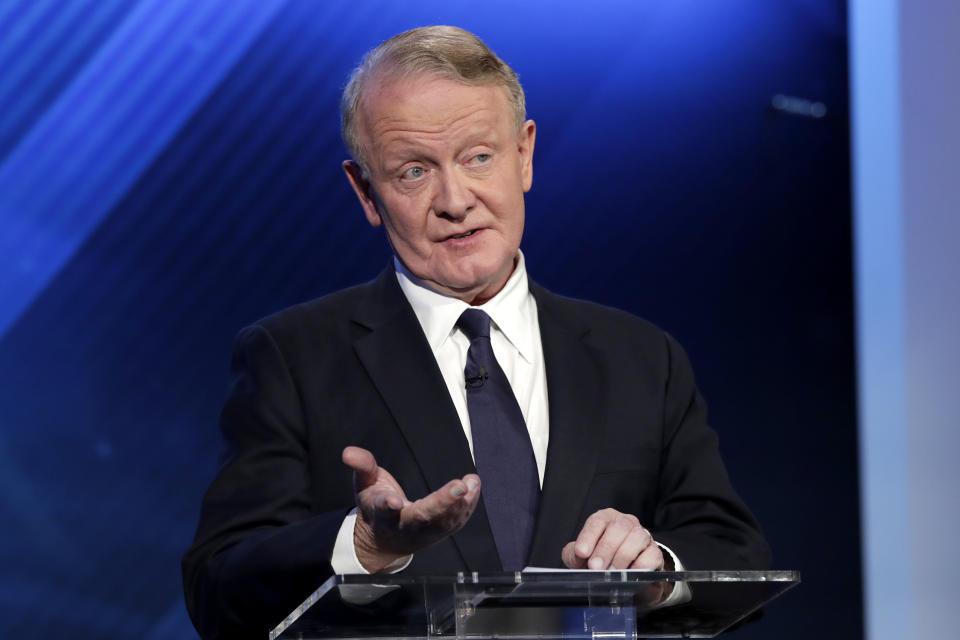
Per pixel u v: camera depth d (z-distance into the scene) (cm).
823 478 1906
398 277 700
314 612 436
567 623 443
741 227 1933
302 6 1834
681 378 718
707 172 1931
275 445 640
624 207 1939
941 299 1212
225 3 1820
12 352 1875
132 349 1905
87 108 1822
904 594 1480
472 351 664
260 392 657
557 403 660
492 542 606
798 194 1923
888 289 1474
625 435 665
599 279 1933
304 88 1873
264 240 1906
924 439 1243
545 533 612
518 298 695
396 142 639
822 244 1920
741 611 511
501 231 659
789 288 1931
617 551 494
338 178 1906
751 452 1914
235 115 1870
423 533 439
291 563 511
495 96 653
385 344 666
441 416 636
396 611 443
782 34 1898
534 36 1905
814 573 1889
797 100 1914
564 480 630
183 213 1891
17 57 1781
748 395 1922
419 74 641
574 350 691
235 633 564
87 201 1859
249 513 614
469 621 427
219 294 1911
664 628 558
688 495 671
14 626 1873
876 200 1491
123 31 1806
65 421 1898
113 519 1911
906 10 1255
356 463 436
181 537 1925
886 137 1428
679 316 1934
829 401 1917
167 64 1831
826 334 1919
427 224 651
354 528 500
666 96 1933
